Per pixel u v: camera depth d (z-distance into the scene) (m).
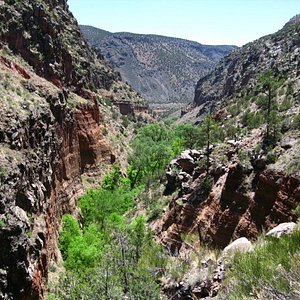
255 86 127.75
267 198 38.91
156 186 72.25
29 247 27.17
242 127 77.44
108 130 109.69
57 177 53.31
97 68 177.75
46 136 43.91
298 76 99.88
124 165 99.38
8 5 70.06
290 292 7.30
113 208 67.75
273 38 194.62
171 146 109.44
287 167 38.25
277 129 47.56
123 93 182.38
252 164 44.47
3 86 42.34
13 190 28.28
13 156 31.75
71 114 69.12
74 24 118.12
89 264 42.72
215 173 51.22
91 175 80.56
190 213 49.41
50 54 75.31
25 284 25.19
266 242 10.46
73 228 50.31
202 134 60.84
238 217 41.81
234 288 8.97
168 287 13.55
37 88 54.12
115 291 16.50
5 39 65.19
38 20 75.69
